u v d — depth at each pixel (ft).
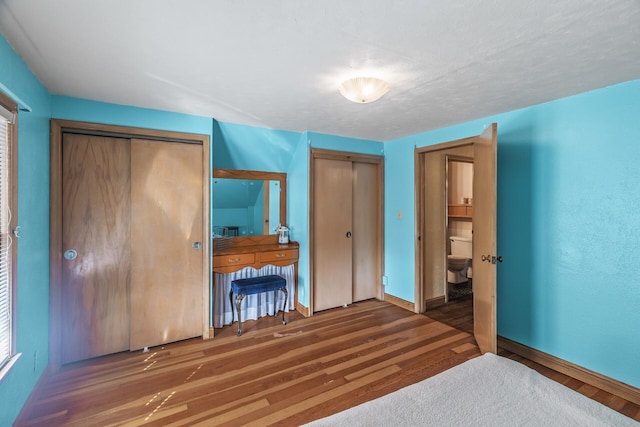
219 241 11.00
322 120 9.90
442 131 10.93
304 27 4.75
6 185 5.19
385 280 13.60
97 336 8.43
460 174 17.26
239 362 8.18
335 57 5.74
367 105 8.42
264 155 11.81
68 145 8.01
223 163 11.28
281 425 5.78
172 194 9.25
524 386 6.08
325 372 7.65
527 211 8.57
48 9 4.29
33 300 6.48
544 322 8.21
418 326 10.63
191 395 6.74
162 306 9.17
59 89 7.32
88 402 6.51
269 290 10.55
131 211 8.75
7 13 4.37
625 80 6.68
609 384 6.96
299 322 11.05
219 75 6.54
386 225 13.52
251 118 9.70
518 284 8.80
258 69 6.25
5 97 4.94
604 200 7.09
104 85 7.09
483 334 8.57
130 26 4.74
